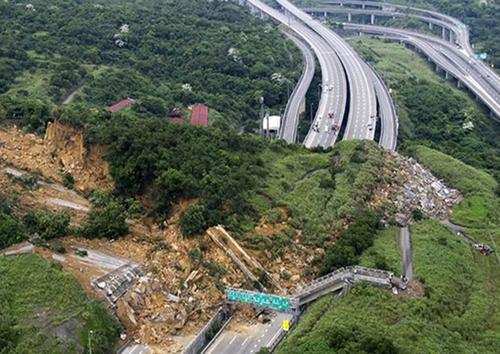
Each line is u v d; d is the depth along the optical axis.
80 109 190.12
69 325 122.56
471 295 152.12
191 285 140.25
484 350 131.12
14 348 115.00
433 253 164.12
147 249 148.25
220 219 153.12
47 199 158.50
